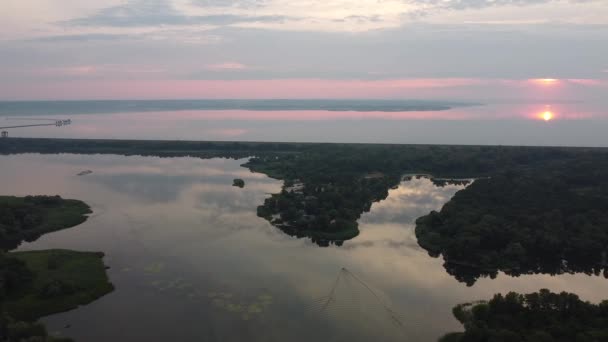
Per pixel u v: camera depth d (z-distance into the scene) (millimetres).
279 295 83625
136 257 101062
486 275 94625
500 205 126812
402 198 152875
